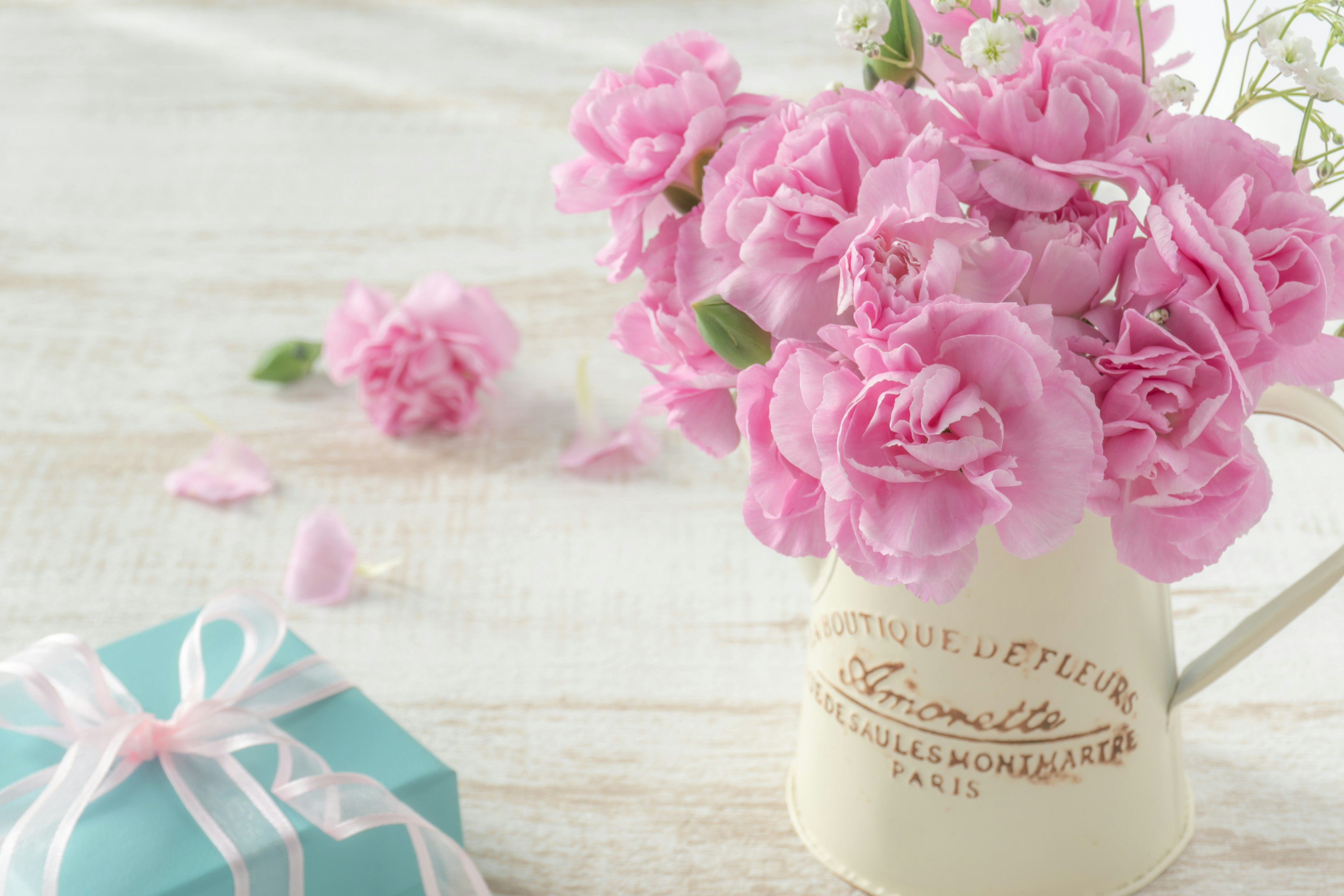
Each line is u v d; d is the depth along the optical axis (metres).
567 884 0.72
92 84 1.55
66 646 0.71
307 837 0.67
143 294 1.12
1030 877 0.69
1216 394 0.58
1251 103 0.62
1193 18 1.05
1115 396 0.59
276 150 1.37
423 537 0.87
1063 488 0.57
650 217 0.66
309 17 1.75
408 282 1.11
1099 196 0.71
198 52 1.64
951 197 0.59
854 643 0.68
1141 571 0.61
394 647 0.81
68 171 1.33
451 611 0.83
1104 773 0.68
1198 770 0.75
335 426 0.95
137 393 0.99
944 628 0.66
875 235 0.59
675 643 0.82
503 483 0.91
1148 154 0.60
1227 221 0.58
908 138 0.60
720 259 0.62
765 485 0.60
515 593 0.84
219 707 0.70
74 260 1.17
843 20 0.62
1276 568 0.84
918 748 0.68
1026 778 0.67
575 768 0.76
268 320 1.08
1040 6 0.60
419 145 1.37
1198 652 0.80
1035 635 0.66
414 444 0.94
